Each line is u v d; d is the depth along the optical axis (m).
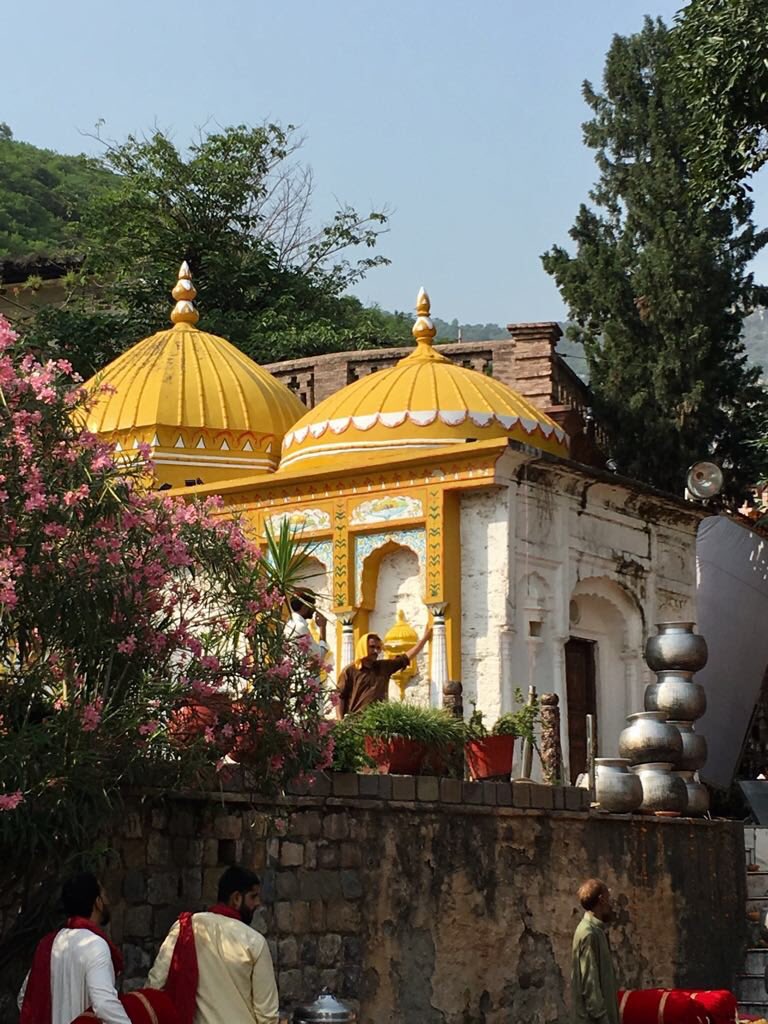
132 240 32.22
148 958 8.23
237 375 19.08
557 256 23.20
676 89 20.48
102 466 7.85
